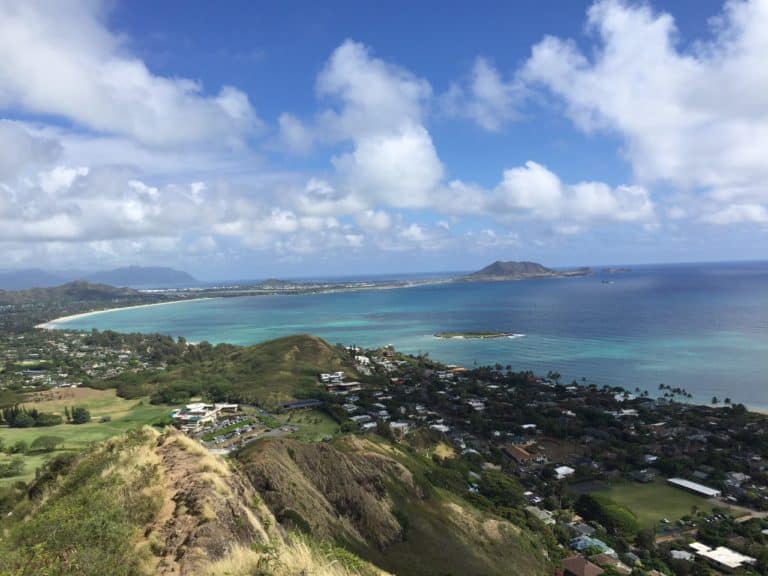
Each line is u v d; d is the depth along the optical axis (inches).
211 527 628.7
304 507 1780.3
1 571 534.3
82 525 588.7
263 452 2063.2
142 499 706.2
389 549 1926.7
